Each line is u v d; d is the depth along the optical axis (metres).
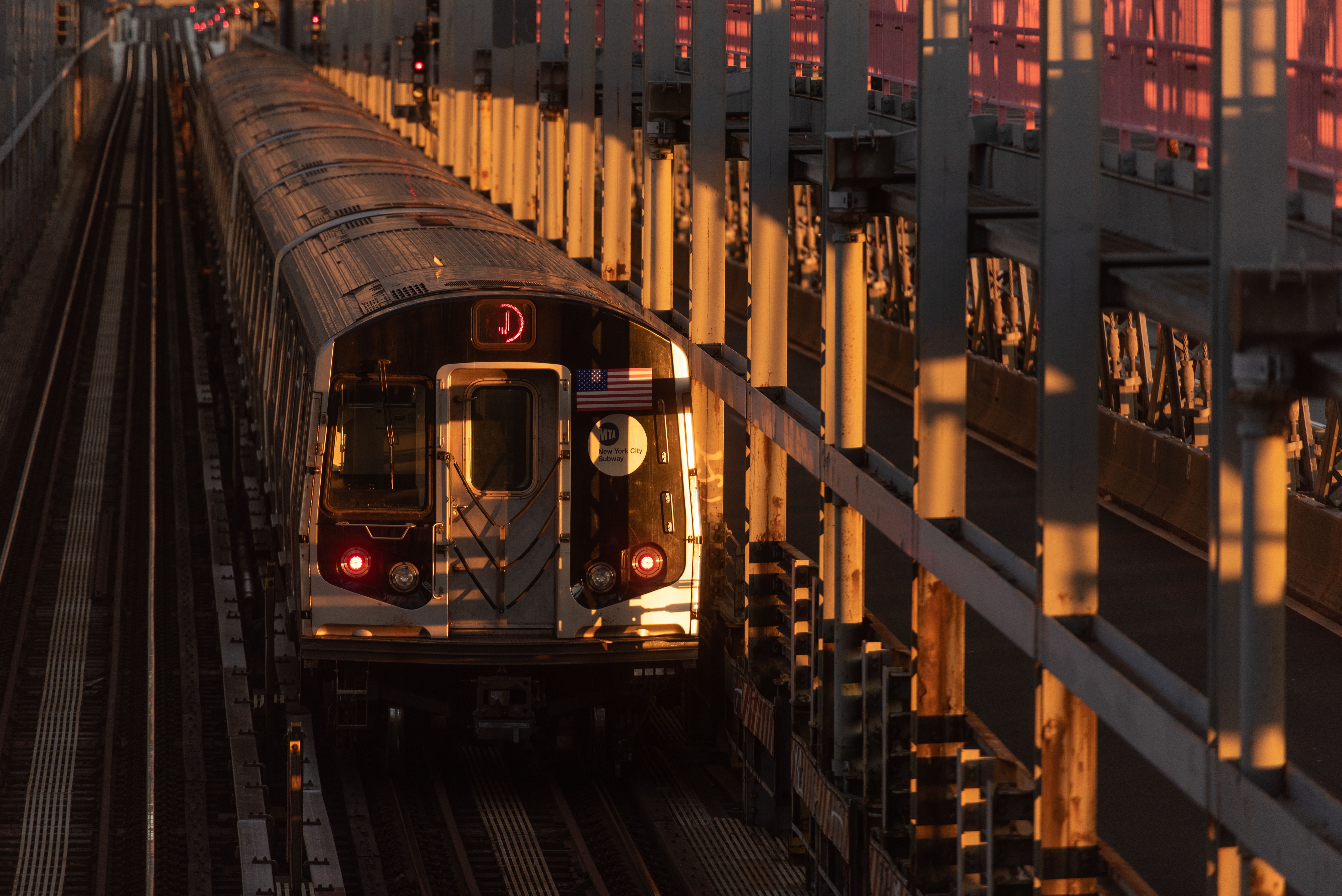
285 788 45.75
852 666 37.22
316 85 155.00
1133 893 25.86
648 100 52.78
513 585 44.03
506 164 82.62
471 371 43.62
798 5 49.91
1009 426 81.25
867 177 36.03
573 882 40.41
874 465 36.72
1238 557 22.25
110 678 55.72
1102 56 33.00
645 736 50.44
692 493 44.50
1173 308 24.00
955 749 32.81
